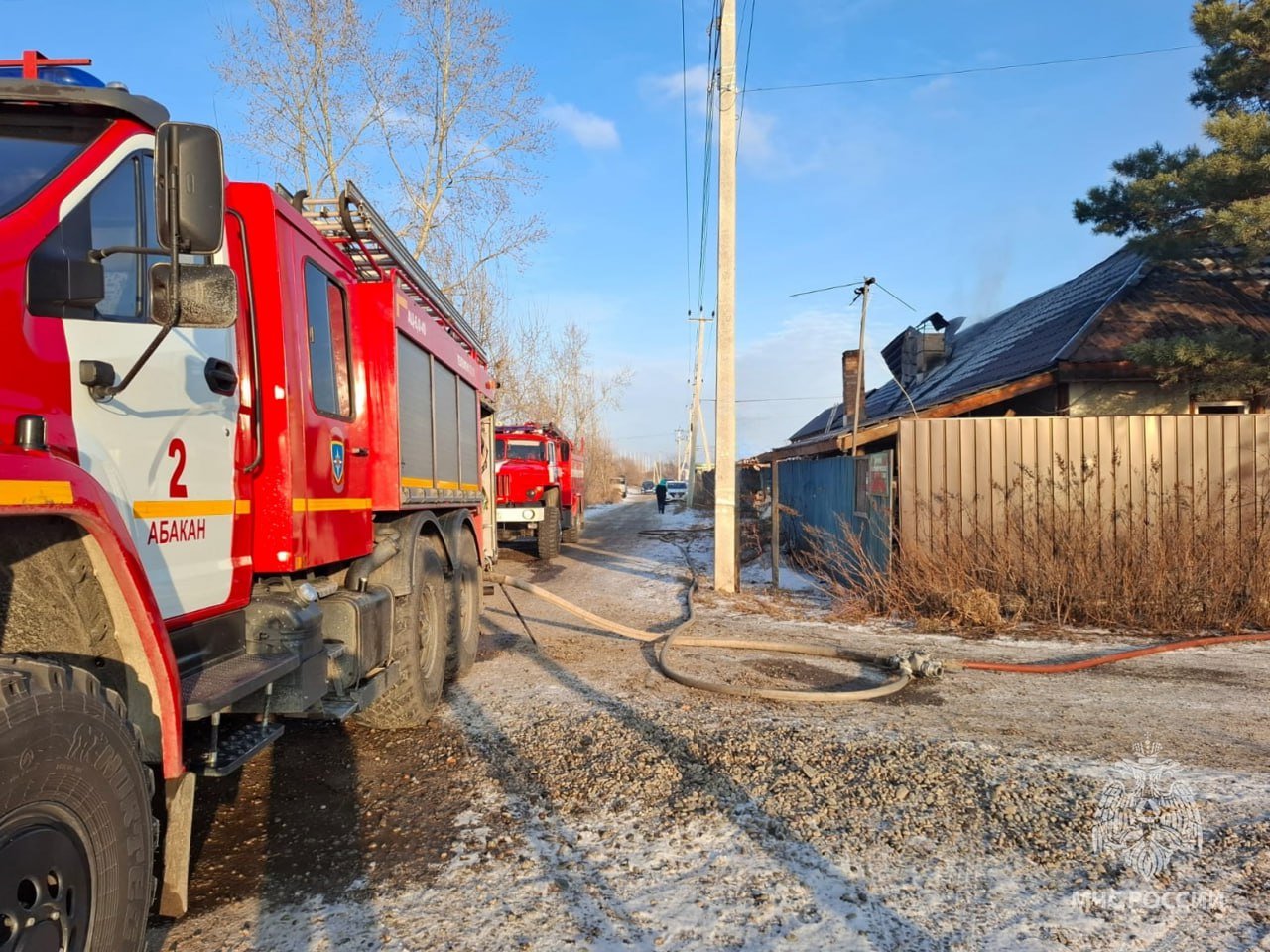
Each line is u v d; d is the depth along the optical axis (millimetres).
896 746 4855
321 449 4000
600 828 3822
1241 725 5320
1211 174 9367
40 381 2270
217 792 4293
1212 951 2844
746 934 2965
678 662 7145
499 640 8312
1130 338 11734
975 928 3002
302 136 17656
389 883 3348
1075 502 9523
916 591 9445
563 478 19359
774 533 11750
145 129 2807
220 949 2873
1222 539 9109
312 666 3615
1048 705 5805
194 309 2436
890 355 21922
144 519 2719
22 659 2006
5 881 1805
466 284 22094
